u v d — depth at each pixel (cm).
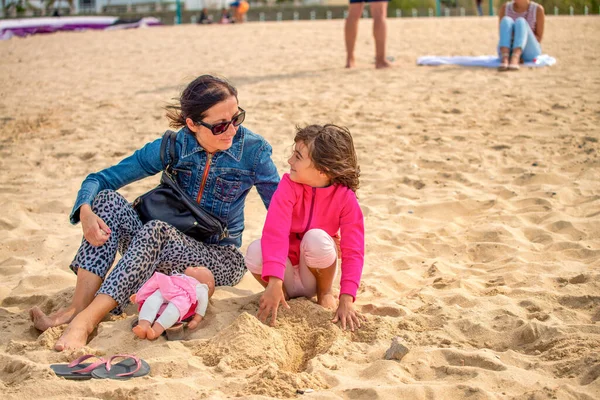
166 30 2170
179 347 315
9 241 475
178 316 327
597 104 793
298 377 279
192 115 341
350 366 298
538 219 486
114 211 351
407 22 2144
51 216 536
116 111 884
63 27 2470
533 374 282
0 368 301
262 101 888
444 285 385
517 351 307
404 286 398
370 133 730
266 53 1412
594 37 1475
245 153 366
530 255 427
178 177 367
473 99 849
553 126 715
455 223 496
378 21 1096
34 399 270
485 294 370
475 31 1753
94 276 343
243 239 473
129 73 1207
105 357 308
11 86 1098
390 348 302
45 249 463
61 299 374
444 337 318
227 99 341
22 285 400
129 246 345
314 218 350
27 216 532
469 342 316
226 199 370
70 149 714
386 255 441
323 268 345
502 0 3750
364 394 268
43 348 315
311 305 348
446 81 970
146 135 757
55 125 820
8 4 4169
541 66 1050
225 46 1582
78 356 305
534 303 347
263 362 301
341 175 341
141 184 599
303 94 929
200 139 351
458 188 564
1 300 383
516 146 660
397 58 1246
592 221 468
